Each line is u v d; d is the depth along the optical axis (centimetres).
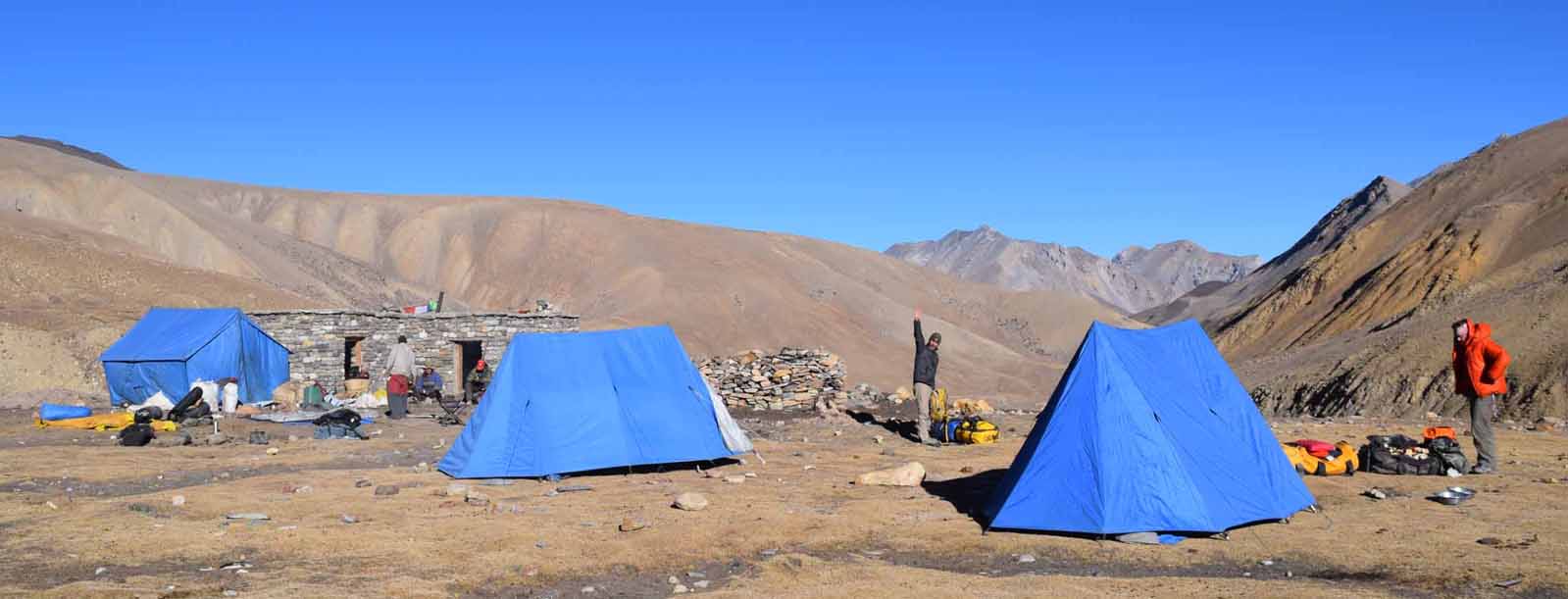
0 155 13250
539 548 1129
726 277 14775
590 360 1781
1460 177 11388
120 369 3228
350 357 3862
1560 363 4334
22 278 5872
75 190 12544
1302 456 1524
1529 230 8562
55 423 2367
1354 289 9856
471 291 16088
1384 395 4934
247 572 1020
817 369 2966
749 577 1008
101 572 1017
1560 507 1262
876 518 1277
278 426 2422
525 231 17000
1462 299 6662
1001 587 957
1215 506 1171
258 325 3541
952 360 13112
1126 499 1155
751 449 1872
